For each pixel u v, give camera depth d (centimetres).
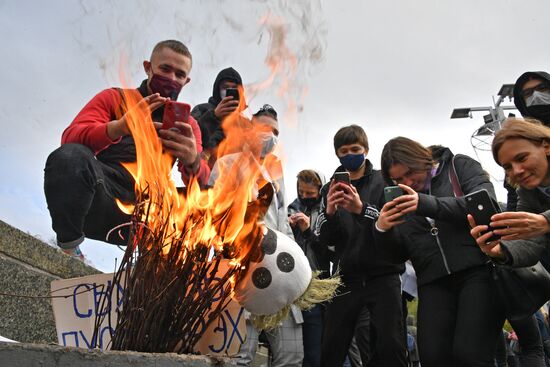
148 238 179
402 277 420
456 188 322
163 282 175
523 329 388
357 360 456
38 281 340
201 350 202
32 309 332
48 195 251
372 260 350
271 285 218
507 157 276
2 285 313
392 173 333
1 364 138
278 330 348
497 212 269
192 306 180
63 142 271
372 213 350
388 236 321
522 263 271
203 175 245
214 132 339
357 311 358
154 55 274
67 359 144
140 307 172
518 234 255
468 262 296
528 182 273
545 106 358
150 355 151
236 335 201
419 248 315
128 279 178
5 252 323
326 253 386
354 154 380
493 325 286
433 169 337
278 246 225
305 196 457
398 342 338
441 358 288
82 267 392
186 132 224
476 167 325
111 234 283
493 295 291
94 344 185
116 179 285
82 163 252
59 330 213
